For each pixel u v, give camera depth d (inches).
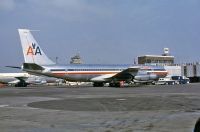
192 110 973.8
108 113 922.7
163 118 790.5
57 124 711.1
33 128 656.4
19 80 4178.2
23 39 2970.0
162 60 7091.5
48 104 1235.2
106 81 3184.1
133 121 744.3
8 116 864.9
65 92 2158.0
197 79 5036.9
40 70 2938.0
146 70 3282.5
